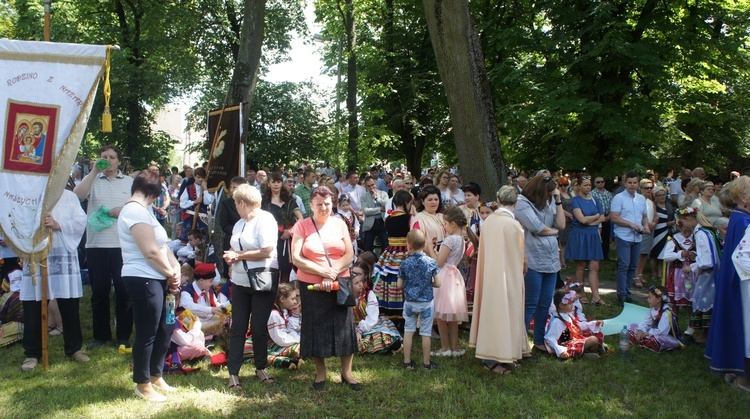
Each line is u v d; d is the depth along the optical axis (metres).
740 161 25.11
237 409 4.38
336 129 19.89
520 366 5.34
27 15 20.70
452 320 5.53
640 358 5.64
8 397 4.49
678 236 6.88
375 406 4.48
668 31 14.84
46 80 5.11
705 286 5.96
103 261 5.75
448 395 4.67
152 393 4.52
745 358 4.76
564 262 10.41
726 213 5.53
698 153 21.95
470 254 6.54
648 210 8.92
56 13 20.92
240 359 4.82
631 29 15.10
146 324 4.43
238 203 4.85
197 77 22.81
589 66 14.46
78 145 5.16
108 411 4.25
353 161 19.58
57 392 4.59
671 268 7.00
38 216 5.00
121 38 21.47
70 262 5.30
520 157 20.16
